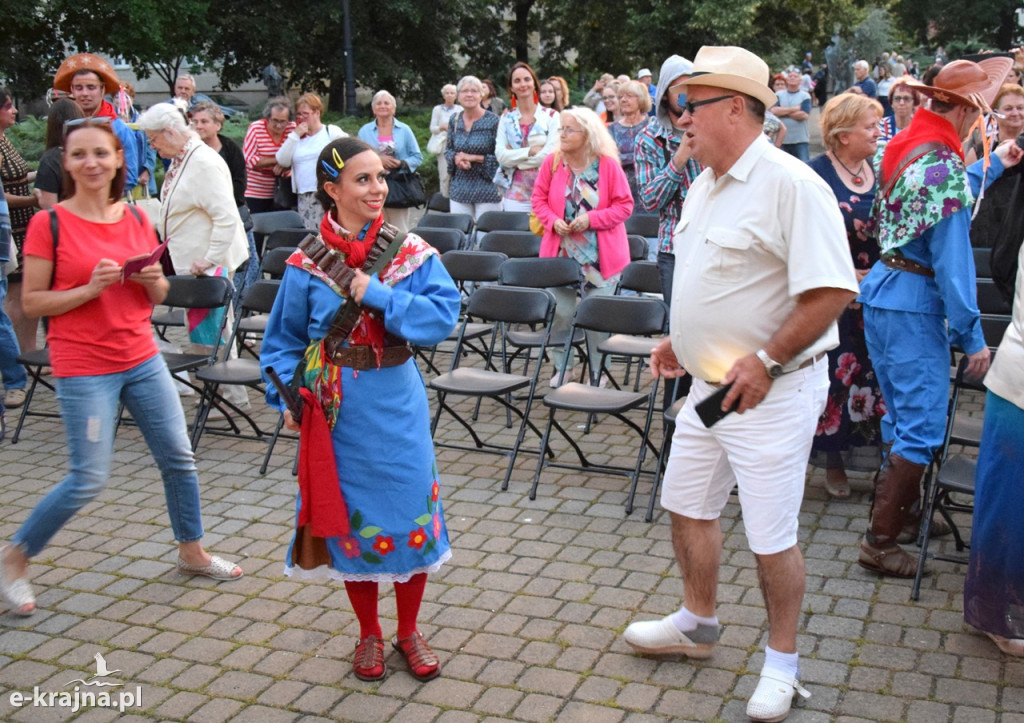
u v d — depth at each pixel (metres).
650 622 3.70
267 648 3.86
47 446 6.31
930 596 4.08
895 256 4.16
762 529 3.25
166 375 4.21
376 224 3.45
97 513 5.21
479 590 4.27
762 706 3.25
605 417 6.61
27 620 4.11
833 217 3.04
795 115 15.26
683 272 3.32
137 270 3.90
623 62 33.38
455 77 31.92
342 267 3.39
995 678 3.48
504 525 4.94
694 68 3.14
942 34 46.22
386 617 4.05
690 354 3.32
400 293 3.37
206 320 6.37
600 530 4.84
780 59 31.59
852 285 3.02
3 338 6.79
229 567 4.43
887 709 3.33
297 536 3.53
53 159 6.59
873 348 4.30
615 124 9.82
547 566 4.47
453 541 4.76
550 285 6.69
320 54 28.77
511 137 8.66
